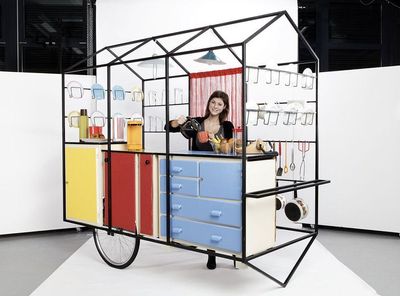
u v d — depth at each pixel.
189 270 3.31
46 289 2.91
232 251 2.61
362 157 4.43
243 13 4.89
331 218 4.62
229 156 2.60
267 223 2.75
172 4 4.84
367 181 4.42
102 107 4.71
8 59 4.95
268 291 2.86
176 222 2.91
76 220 3.59
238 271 3.28
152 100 4.75
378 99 4.33
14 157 4.36
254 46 4.88
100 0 4.76
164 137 4.87
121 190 3.23
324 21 5.55
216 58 3.47
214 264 3.34
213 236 2.69
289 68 3.67
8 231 4.36
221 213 2.65
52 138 4.52
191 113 4.06
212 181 2.69
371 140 4.38
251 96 4.64
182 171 2.85
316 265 3.42
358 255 3.74
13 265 3.50
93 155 3.39
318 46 5.58
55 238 4.39
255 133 4.64
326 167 4.61
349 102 4.46
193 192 2.80
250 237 2.59
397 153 4.27
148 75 4.87
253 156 2.60
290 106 3.21
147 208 3.06
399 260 3.59
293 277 3.14
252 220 2.60
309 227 4.78
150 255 3.71
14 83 4.33
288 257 3.63
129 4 4.81
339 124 4.53
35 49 5.09
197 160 2.77
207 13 4.87
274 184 2.78
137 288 2.92
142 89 4.35
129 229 3.19
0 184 4.32
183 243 2.90
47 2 5.07
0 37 4.93
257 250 2.65
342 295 2.80
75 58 5.15
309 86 3.28
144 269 3.33
